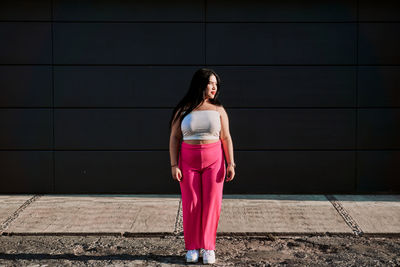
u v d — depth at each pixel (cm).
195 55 590
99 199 561
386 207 522
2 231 446
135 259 381
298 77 592
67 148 594
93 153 595
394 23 588
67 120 592
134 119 593
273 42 590
